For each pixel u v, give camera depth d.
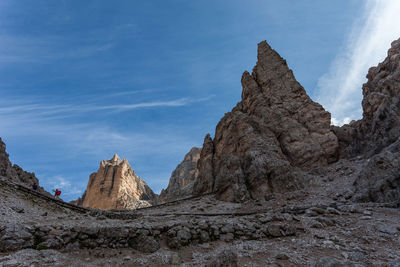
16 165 44.84
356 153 42.38
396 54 49.50
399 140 32.69
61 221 18.88
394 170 24.80
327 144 43.72
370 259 10.32
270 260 11.02
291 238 14.28
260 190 35.28
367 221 16.05
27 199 22.94
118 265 11.01
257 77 58.31
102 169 95.62
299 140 44.72
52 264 10.51
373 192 24.38
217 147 53.47
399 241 12.31
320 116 47.56
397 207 19.58
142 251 12.75
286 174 35.56
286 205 29.20
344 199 26.91
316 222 16.16
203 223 15.52
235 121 49.56
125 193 86.44
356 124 49.44
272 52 60.12
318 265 9.29
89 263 11.07
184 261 11.61
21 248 11.45
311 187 33.72
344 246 12.20
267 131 45.81
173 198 83.25
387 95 42.72
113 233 13.41
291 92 52.56
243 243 14.02
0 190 21.98
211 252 12.84
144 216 26.25
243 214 25.20
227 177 40.03
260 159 38.62
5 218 16.17
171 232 14.14
